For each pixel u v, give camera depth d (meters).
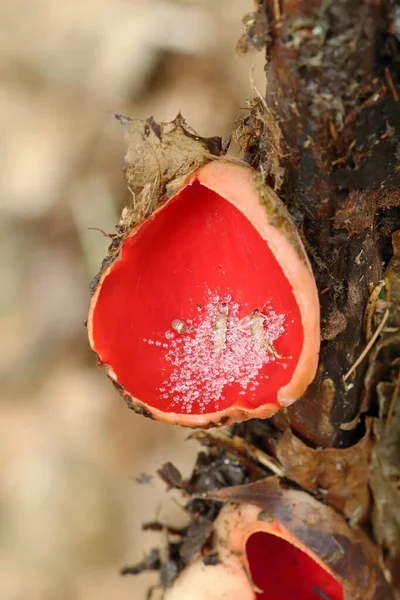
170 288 0.23
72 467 0.38
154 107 0.42
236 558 0.23
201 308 0.22
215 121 0.40
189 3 0.44
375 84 0.20
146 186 0.22
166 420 0.22
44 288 0.43
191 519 0.24
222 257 0.22
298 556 0.24
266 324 0.22
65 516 0.37
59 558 0.36
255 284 0.22
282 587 0.24
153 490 0.37
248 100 0.22
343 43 0.19
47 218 0.44
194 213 0.22
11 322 0.43
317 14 0.19
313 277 0.20
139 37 0.44
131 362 0.22
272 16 0.20
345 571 0.22
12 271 0.43
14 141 0.45
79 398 0.40
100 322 0.22
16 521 0.37
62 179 0.44
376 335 0.22
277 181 0.21
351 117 0.20
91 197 0.43
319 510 0.23
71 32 0.46
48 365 0.42
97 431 0.39
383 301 0.22
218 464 0.24
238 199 0.21
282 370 0.21
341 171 0.20
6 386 0.41
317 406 0.22
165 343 0.22
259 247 0.21
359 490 0.23
